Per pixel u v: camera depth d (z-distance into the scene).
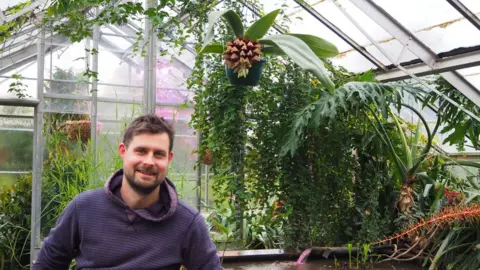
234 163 4.25
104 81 4.95
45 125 4.59
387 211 4.23
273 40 3.21
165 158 1.48
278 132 4.32
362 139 4.25
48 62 4.74
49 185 4.34
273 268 3.75
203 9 4.34
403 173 4.16
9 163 4.94
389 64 5.00
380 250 4.07
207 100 4.32
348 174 4.40
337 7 4.46
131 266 1.47
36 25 4.39
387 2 4.07
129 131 1.48
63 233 1.52
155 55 4.88
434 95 4.76
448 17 3.85
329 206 4.34
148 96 4.84
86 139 4.62
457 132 4.89
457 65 4.18
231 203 4.37
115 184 1.54
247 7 4.60
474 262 3.33
